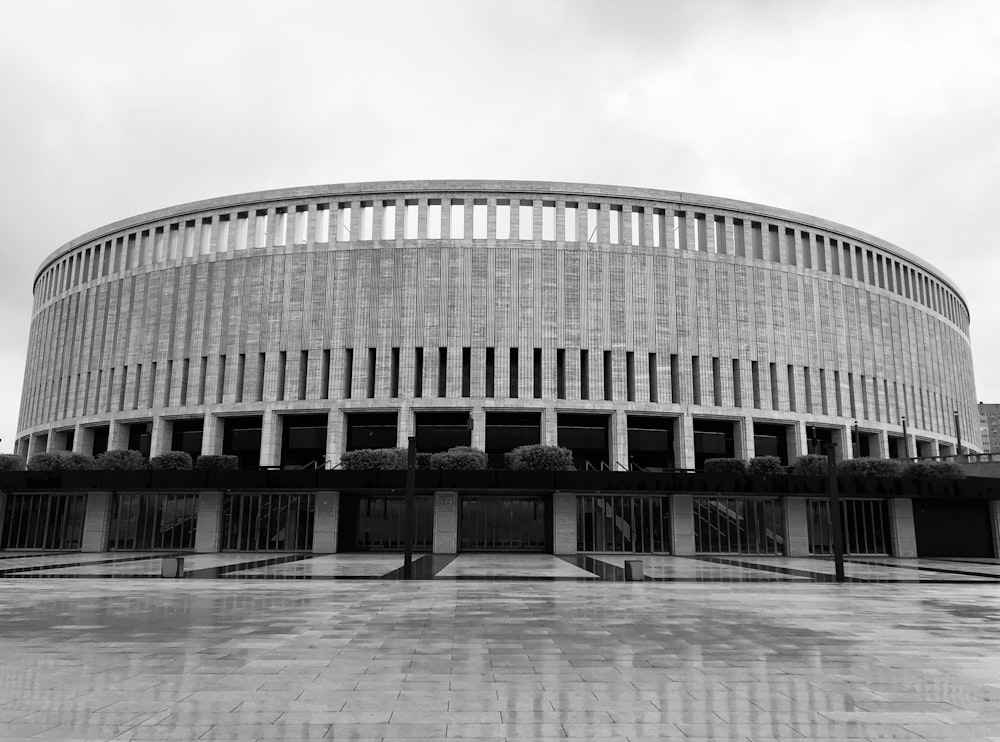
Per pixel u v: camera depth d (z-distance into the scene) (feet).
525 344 139.64
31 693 23.95
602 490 106.52
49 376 174.50
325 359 142.61
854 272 163.32
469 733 19.74
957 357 194.18
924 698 23.84
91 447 160.66
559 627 39.11
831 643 34.35
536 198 145.48
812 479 109.81
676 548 112.98
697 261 148.25
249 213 151.43
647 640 34.99
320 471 104.88
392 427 140.26
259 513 114.42
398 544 122.21
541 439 136.26
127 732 19.67
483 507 122.93
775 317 151.43
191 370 147.74
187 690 24.41
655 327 143.64
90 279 169.17
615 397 139.23
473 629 38.22
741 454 143.23
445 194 145.28
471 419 105.50
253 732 19.71
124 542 114.83
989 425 513.86
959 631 38.32
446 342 139.64
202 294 150.92
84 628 38.17
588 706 22.62
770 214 155.94
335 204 147.33
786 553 115.44
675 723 20.84
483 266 142.41
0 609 46.32
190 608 46.83
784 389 148.77
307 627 38.65
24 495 118.11
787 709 22.40
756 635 36.70
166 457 121.08
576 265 143.54
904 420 155.84
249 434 146.51
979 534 118.52
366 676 26.63
